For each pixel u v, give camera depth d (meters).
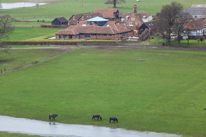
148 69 108.69
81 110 68.00
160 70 107.00
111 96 78.00
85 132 57.47
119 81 93.00
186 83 89.56
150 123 59.88
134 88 85.12
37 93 81.56
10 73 104.56
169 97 76.19
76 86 87.81
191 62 119.19
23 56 136.88
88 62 121.12
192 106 68.94
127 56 132.00
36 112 67.50
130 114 64.62
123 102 73.00
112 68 110.75
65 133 57.41
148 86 87.00
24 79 96.44
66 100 75.31
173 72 103.81
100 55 134.38
